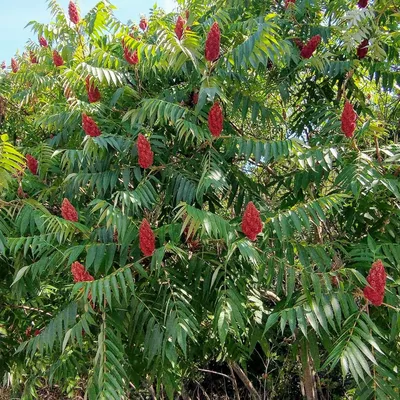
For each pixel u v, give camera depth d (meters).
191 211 2.77
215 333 3.42
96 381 2.77
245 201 3.67
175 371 3.51
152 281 3.17
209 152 3.40
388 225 3.36
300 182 3.60
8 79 5.66
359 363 2.61
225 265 2.95
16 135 5.24
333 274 2.80
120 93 3.82
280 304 3.14
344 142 3.46
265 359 6.03
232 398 6.69
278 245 3.11
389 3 3.92
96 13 4.18
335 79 4.33
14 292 3.77
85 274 2.96
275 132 4.69
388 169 3.34
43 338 2.98
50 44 5.22
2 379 4.71
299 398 6.11
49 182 4.30
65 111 3.94
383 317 3.10
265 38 3.35
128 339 3.23
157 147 3.77
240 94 3.87
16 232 3.72
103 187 3.44
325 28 4.20
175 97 3.83
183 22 3.95
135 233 3.18
